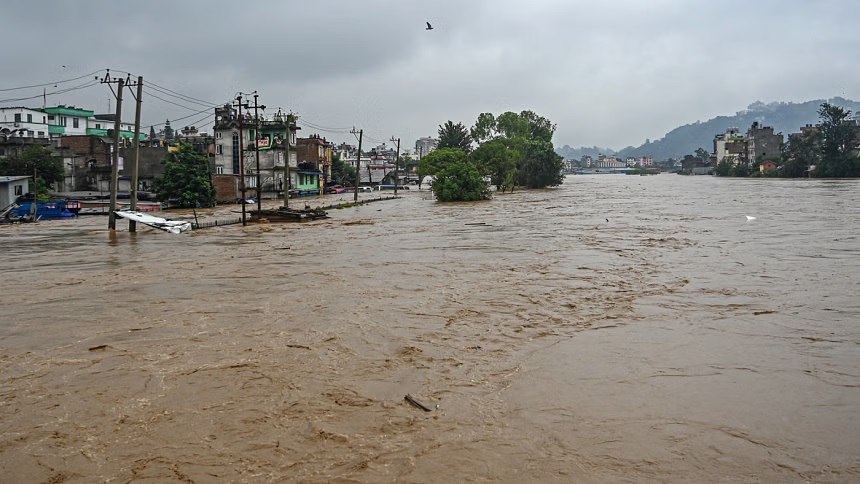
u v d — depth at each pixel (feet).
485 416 27.27
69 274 69.62
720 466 22.48
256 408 28.73
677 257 71.26
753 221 114.83
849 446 23.71
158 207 187.01
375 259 76.43
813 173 370.32
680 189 293.84
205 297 54.39
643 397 28.94
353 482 22.02
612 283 56.39
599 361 34.19
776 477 21.65
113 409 29.07
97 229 131.75
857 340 36.94
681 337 38.37
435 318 44.70
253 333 41.63
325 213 156.25
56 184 223.30
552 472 22.35
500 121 359.66
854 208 142.00
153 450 24.85
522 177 339.57
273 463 23.53
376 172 432.66
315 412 28.12
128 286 60.95
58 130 290.97
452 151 299.79
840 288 51.70
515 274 62.59
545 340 38.45
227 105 223.51
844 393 28.84
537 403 28.53
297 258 79.36
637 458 23.18
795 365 32.78
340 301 51.29
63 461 24.12
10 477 22.98
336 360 35.45
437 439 25.16
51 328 44.37
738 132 599.98
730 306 46.19
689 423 26.04
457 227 119.75
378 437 25.48
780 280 55.62
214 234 116.88
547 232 104.94
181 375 33.45
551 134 399.24
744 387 29.86
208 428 26.71
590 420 26.58
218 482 22.24
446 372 33.01
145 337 41.27
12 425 27.50
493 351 36.52
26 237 115.75
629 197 228.63
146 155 239.91
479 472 22.49
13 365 35.94
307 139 309.01
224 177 234.17
